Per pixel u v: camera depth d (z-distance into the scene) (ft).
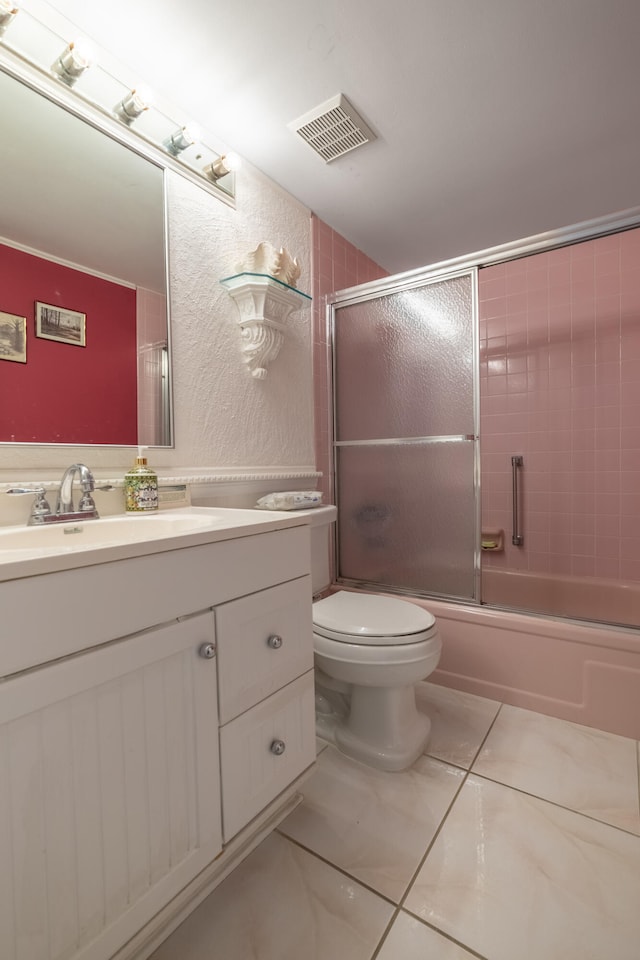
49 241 3.83
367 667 4.20
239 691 2.93
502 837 3.51
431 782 4.15
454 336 6.09
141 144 4.54
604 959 2.63
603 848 3.40
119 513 4.13
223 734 2.82
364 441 6.93
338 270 7.54
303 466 6.67
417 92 4.75
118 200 4.33
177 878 2.52
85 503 3.58
